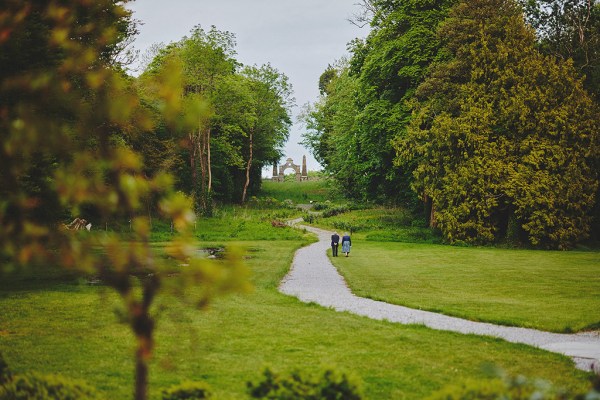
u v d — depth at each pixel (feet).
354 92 172.14
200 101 11.28
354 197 230.27
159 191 11.36
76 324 37.32
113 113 12.13
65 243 10.87
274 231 148.36
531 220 120.47
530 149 121.90
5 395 15.30
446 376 26.17
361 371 26.89
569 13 151.33
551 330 39.45
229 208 214.48
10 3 14.06
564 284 65.41
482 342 33.94
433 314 45.47
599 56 141.38
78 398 15.52
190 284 10.81
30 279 61.93
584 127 121.90
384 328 37.65
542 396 13.12
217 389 23.50
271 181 342.44
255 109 232.53
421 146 127.95
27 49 27.50
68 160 12.34
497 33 131.03
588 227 120.88
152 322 11.54
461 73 132.26
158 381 24.76
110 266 11.75
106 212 11.35
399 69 147.13
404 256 101.40
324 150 278.05
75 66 13.46
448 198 125.90
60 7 14.40
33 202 12.59
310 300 51.67
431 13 142.72
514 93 124.47
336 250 100.53
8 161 12.88
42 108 13.55
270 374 15.79
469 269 81.15
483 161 123.44
